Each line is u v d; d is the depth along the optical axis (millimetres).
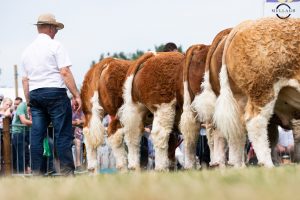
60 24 13977
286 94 11594
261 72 11312
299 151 12906
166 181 6914
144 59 15852
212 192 5547
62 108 13492
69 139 13539
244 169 9164
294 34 11266
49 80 13461
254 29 11383
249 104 11531
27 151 16844
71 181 8188
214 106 12664
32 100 13578
